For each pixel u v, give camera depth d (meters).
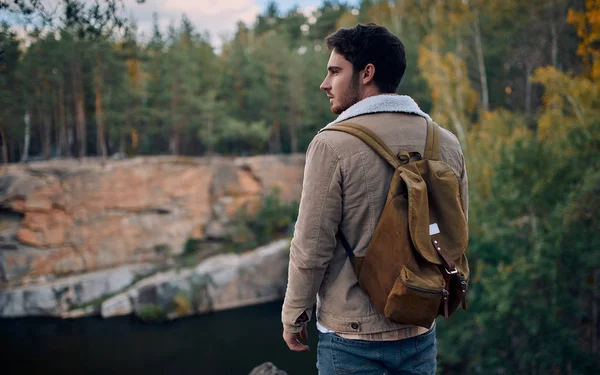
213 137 35.66
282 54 38.25
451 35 25.70
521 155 12.96
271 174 35.09
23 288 26.66
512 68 25.14
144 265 29.91
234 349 22.12
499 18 22.66
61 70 23.92
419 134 1.34
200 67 38.19
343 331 1.30
